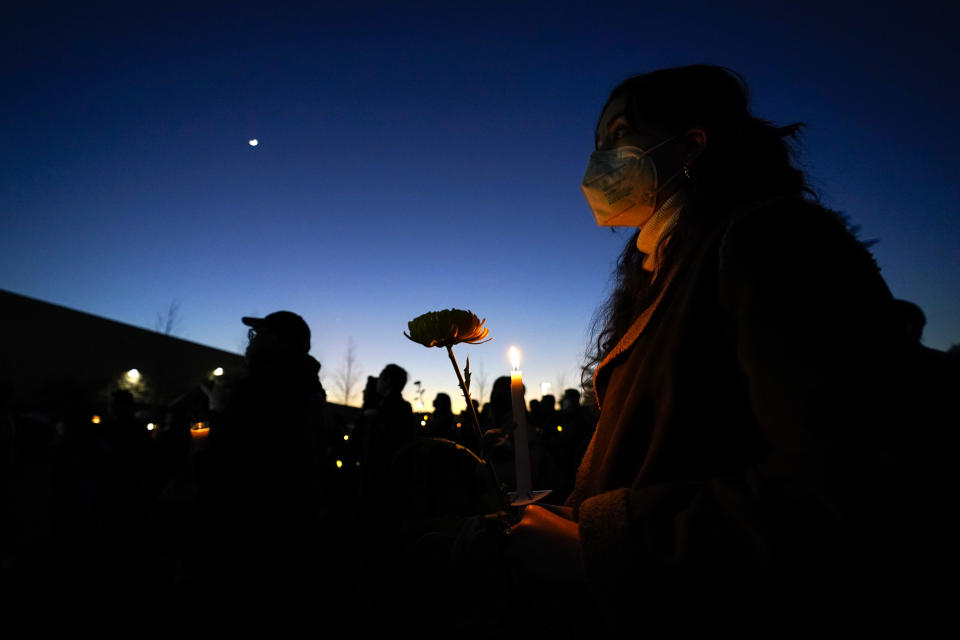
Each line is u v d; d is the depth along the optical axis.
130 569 5.25
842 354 0.48
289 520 2.27
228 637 2.14
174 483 2.63
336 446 6.94
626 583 0.55
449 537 0.92
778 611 0.47
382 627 3.33
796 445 0.49
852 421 0.45
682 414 0.63
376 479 3.86
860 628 0.45
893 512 0.43
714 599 0.50
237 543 2.19
